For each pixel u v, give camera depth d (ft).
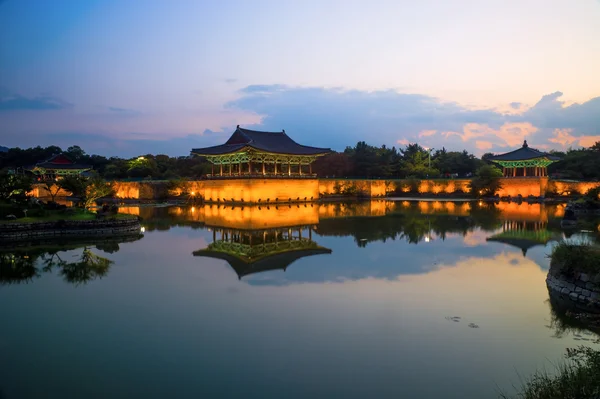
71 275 66.54
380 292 54.44
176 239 103.60
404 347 37.81
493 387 30.91
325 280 60.85
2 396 30.17
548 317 44.96
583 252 51.62
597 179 288.51
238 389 30.91
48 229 107.76
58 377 32.96
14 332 42.22
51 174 303.48
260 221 141.49
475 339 39.45
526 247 85.97
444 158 401.29
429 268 67.92
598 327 41.88
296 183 243.60
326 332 41.32
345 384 31.48
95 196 131.23
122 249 90.17
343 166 362.94
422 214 165.48
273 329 42.19
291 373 33.19
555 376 30.76
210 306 49.60
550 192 264.31
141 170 326.24
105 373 33.55
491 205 216.13
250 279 61.98
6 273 68.49
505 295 52.80
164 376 32.94
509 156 275.18
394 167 368.27
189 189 257.75
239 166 231.91
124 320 45.32
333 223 134.21
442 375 32.76
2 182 121.70
